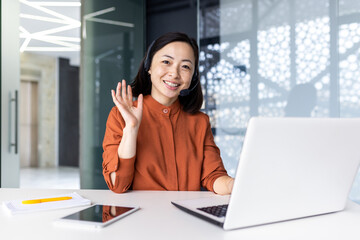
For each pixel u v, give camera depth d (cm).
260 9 321
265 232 78
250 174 76
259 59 322
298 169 82
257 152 75
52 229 79
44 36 593
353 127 88
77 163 834
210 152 152
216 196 117
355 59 289
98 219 84
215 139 338
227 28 335
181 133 150
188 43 147
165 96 149
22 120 770
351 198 291
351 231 80
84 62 332
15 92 339
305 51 306
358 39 287
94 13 338
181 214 93
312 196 88
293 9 310
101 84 337
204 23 344
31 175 668
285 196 83
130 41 350
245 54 328
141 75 158
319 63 301
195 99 156
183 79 145
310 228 82
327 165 87
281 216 84
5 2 331
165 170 142
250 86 326
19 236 74
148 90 161
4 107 330
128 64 347
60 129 815
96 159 330
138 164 140
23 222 84
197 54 154
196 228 80
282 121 77
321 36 300
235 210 77
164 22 360
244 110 328
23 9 489
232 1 332
